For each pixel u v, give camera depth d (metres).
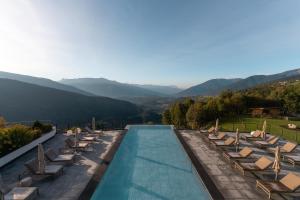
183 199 7.13
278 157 7.56
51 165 8.74
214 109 33.06
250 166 8.71
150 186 8.10
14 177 8.44
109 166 9.57
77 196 6.91
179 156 11.54
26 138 11.72
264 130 13.67
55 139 14.92
